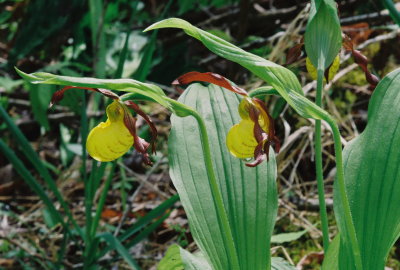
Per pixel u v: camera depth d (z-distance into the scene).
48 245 0.89
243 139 0.63
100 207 0.83
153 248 0.88
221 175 0.69
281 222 0.87
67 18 1.22
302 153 0.92
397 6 1.12
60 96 0.62
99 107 1.17
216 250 0.67
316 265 0.81
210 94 0.72
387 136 0.68
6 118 0.82
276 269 0.70
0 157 1.16
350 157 0.69
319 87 0.65
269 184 0.69
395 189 0.67
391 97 0.68
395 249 0.81
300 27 1.03
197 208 0.68
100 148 0.63
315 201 0.89
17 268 0.86
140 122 1.11
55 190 0.83
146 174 1.06
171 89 1.20
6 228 0.93
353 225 0.66
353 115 1.04
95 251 0.80
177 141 0.69
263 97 1.02
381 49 1.11
